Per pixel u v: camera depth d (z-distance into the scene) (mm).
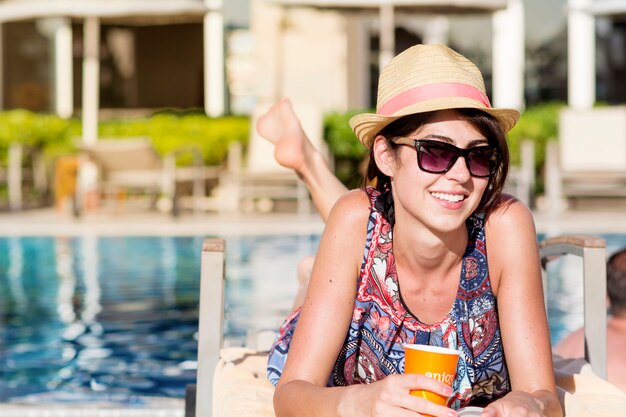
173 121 15758
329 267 2594
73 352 6121
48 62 18391
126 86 19609
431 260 2508
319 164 4188
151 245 10875
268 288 8070
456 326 2586
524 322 2555
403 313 2584
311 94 16797
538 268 2609
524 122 14789
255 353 3504
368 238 2574
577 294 8094
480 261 2576
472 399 2717
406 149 2430
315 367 2549
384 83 2547
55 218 13328
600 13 15000
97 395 5062
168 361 5871
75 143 13594
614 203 14750
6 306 7645
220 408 2752
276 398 2525
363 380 2676
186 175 14430
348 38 17000
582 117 13930
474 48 17750
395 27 17844
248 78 17984
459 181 2371
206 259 2910
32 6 14914
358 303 2596
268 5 15688
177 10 14820
